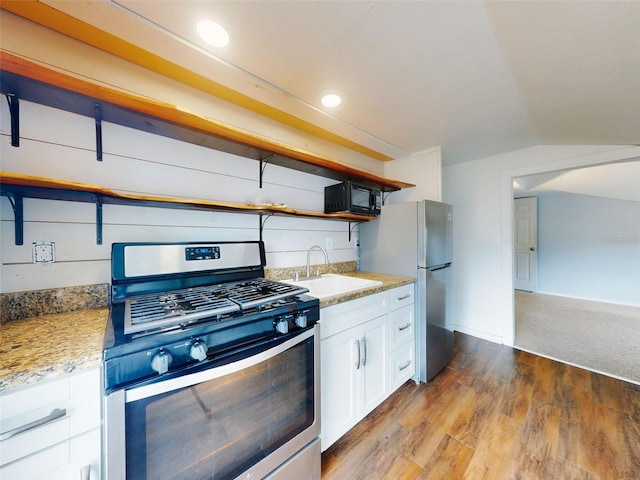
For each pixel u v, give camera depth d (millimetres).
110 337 744
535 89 1432
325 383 1342
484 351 2584
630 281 4121
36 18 1019
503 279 2754
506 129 2037
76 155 1124
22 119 1020
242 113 1697
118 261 1133
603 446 1408
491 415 1666
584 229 4512
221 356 864
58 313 1071
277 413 1034
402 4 926
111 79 1214
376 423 1609
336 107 1703
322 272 2164
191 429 816
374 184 2320
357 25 1033
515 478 1239
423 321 2033
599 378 2074
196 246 1359
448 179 3178
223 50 1189
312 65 1291
